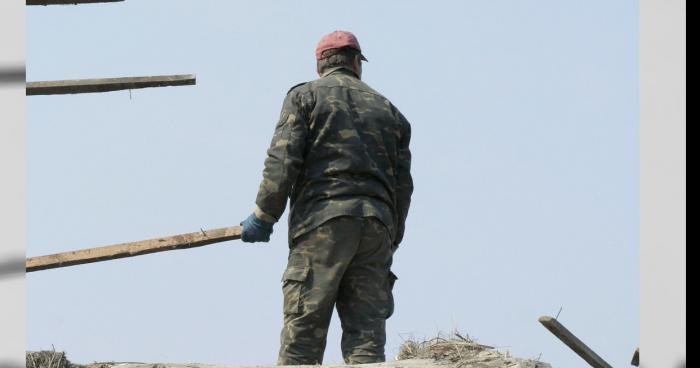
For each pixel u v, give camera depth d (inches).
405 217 792.9
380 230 741.3
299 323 728.3
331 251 725.9
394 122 771.4
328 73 777.6
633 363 631.2
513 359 620.1
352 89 762.8
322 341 737.0
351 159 738.2
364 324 738.8
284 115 740.7
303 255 733.3
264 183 729.0
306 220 734.5
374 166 745.6
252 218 746.2
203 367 607.5
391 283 780.0
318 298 722.2
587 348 624.4
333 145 740.0
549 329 620.4
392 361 634.2
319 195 734.5
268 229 747.4
